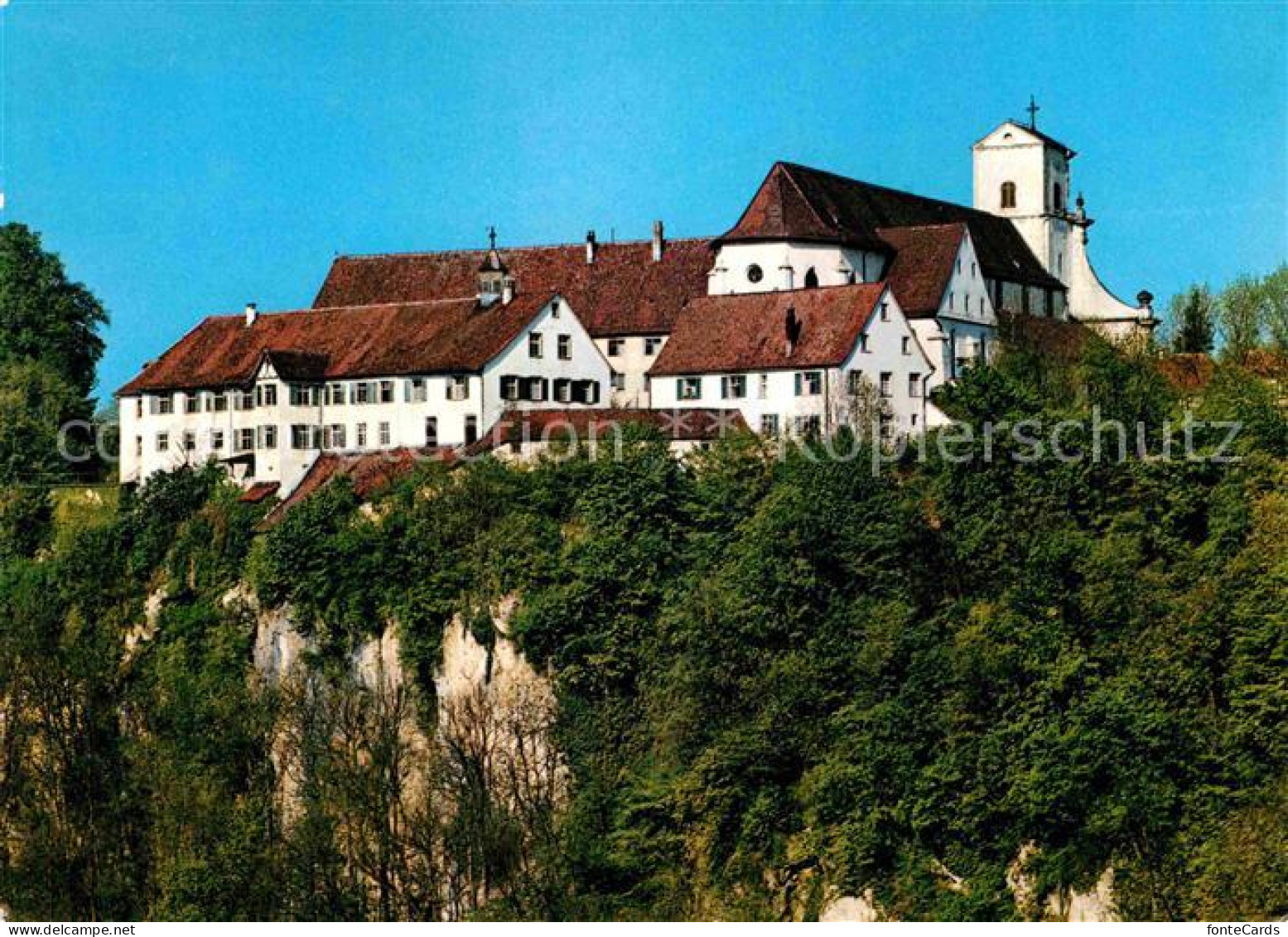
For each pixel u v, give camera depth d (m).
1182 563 137.00
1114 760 124.69
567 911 128.62
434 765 138.12
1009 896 123.81
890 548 140.38
